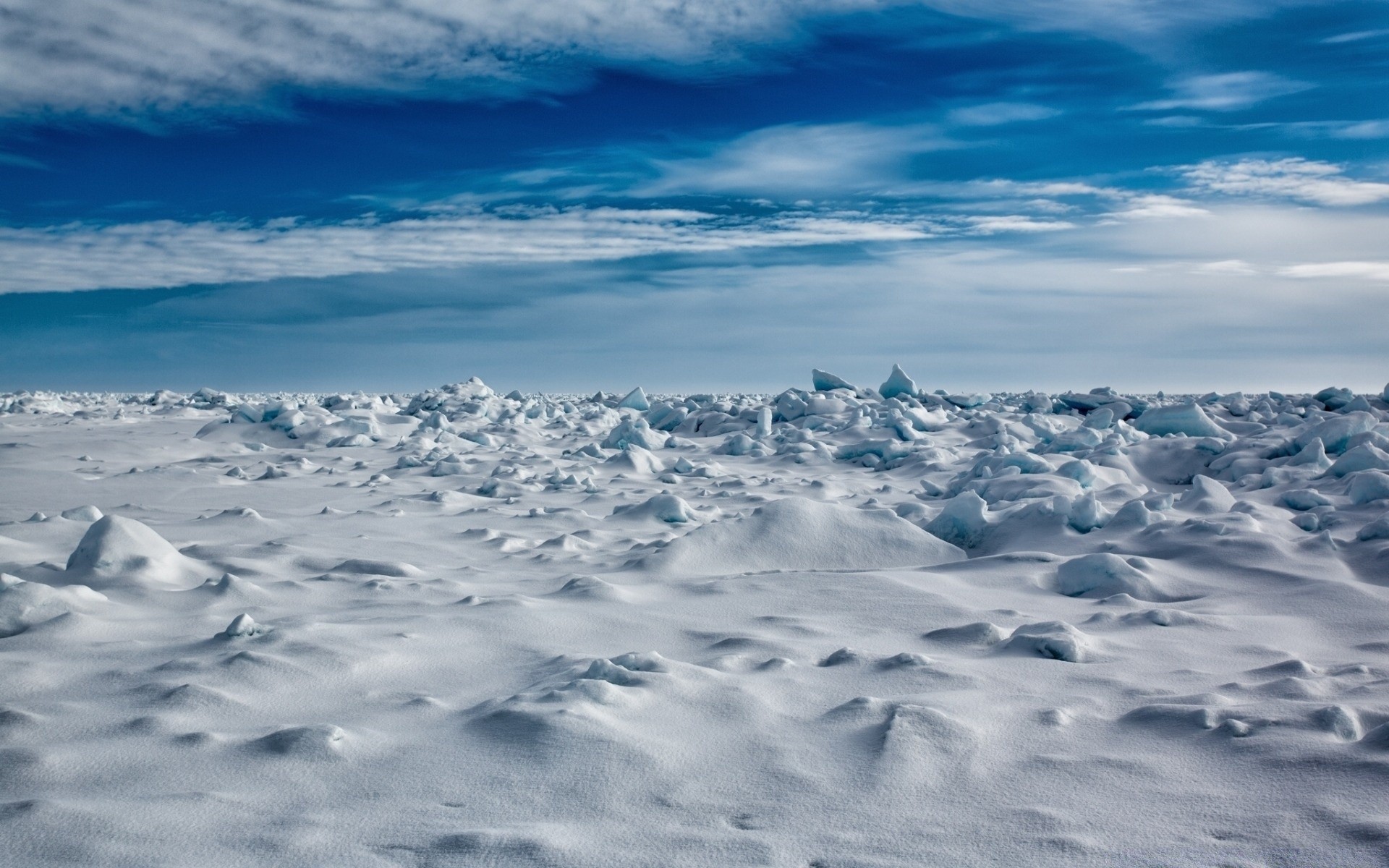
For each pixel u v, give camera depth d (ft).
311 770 7.63
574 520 23.95
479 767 7.71
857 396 61.67
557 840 6.36
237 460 39.09
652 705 9.08
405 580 15.61
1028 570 16.22
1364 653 11.34
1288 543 16.42
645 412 66.74
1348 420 30.53
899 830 6.62
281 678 10.00
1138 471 32.89
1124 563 15.19
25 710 8.70
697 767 7.75
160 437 46.01
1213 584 14.94
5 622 11.85
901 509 22.82
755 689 9.68
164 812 6.78
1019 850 6.28
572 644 11.86
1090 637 11.60
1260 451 31.86
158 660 10.67
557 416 60.23
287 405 49.65
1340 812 6.67
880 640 12.08
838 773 7.61
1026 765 7.73
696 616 13.35
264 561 16.74
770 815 6.88
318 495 29.22
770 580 15.49
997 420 47.93
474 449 44.34
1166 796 7.11
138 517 23.32
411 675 10.50
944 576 16.03
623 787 7.34
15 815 6.58
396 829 6.61
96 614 12.52
